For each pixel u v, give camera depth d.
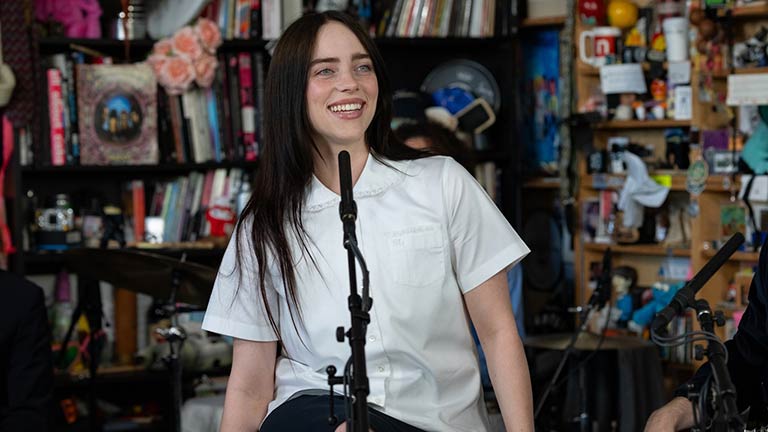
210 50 5.09
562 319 5.58
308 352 2.37
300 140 2.37
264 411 2.48
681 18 5.04
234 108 5.17
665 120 5.07
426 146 4.15
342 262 2.32
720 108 4.86
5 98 4.82
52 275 5.19
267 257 2.37
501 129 5.54
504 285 2.39
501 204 5.52
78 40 5.05
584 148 5.46
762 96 4.49
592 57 5.29
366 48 2.39
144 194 5.26
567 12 5.28
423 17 5.41
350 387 1.92
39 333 3.48
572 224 5.37
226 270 2.45
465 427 2.35
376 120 2.43
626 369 4.36
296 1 5.20
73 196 5.34
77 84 5.04
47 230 5.02
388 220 2.32
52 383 3.52
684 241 5.16
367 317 1.92
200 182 5.20
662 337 2.00
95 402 4.84
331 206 2.36
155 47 5.10
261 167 2.43
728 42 4.76
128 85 5.08
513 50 5.48
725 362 1.93
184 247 5.03
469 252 2.35
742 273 4.77
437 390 2.33
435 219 2.32
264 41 5.15
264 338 2.44
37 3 5.08
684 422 2.30
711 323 2.06
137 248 5.02
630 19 5.24
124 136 5.07
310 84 2.35
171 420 5.08
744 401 2.43
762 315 2.40
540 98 5.66
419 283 2.30
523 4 5.62
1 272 3.51
